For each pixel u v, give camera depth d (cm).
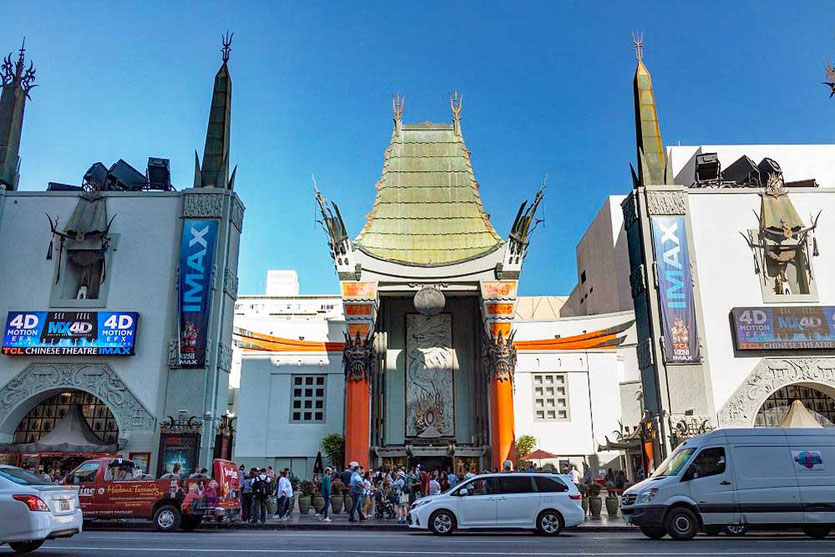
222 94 3153
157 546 1394
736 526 1802
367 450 3556
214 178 3011
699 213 2969
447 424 3878
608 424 4181
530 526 1911
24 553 1268
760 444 1764
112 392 2725
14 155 3116
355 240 3850
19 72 3222
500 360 3644
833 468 1745
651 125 3134
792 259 2938
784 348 2781
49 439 2688
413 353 4022
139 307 2822
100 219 2902
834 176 5625
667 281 2844
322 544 1491
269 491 2538
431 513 1922
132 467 2084
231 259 2959
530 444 4034
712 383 2773
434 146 4169
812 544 1521
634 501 1784
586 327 5169
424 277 3781
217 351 2755
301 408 4128
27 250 2895
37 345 2750
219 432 2738
